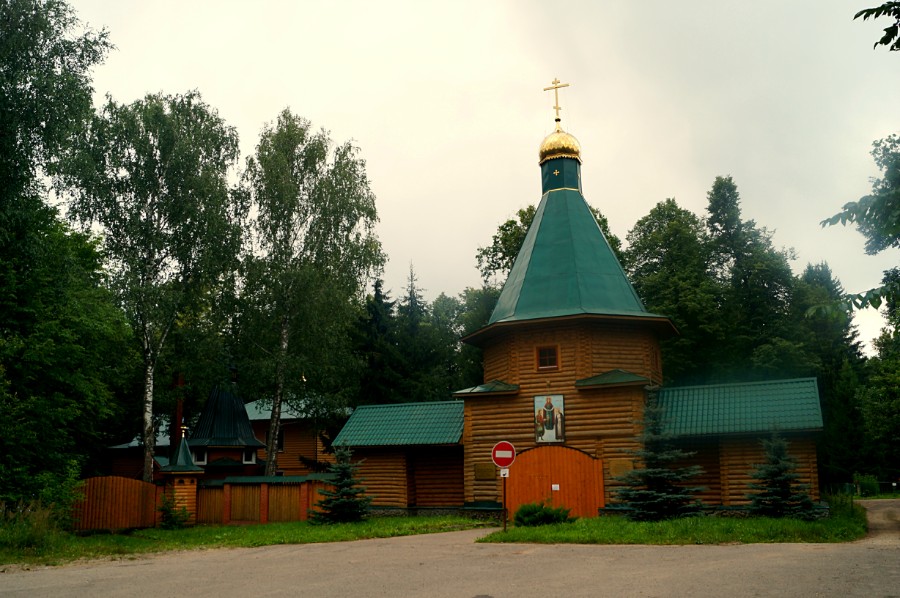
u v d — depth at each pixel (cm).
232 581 1251
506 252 4772
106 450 4781
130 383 4281
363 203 3684
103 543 2089
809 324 5250
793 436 2466
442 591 1062
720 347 4272
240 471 4191
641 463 2506
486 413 2855
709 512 2516
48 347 2308
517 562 1366
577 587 1059
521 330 2845
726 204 4719
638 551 1496
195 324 3534
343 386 3831
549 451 2617
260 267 3431
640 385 2636
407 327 4547
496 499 2755
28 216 2309
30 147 2312
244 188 3562
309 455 4862
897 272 2352
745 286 4497
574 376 2736
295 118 3725
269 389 3600
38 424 2309
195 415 5031
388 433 3122
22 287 2375
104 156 3128
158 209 3203
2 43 2259
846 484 5150
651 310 4309
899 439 5216
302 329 3484
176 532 2545
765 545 1583
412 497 3097
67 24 2427
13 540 1864
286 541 2059
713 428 2517
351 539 2072
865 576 1088
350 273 3634
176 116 3253
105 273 3167
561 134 3228
